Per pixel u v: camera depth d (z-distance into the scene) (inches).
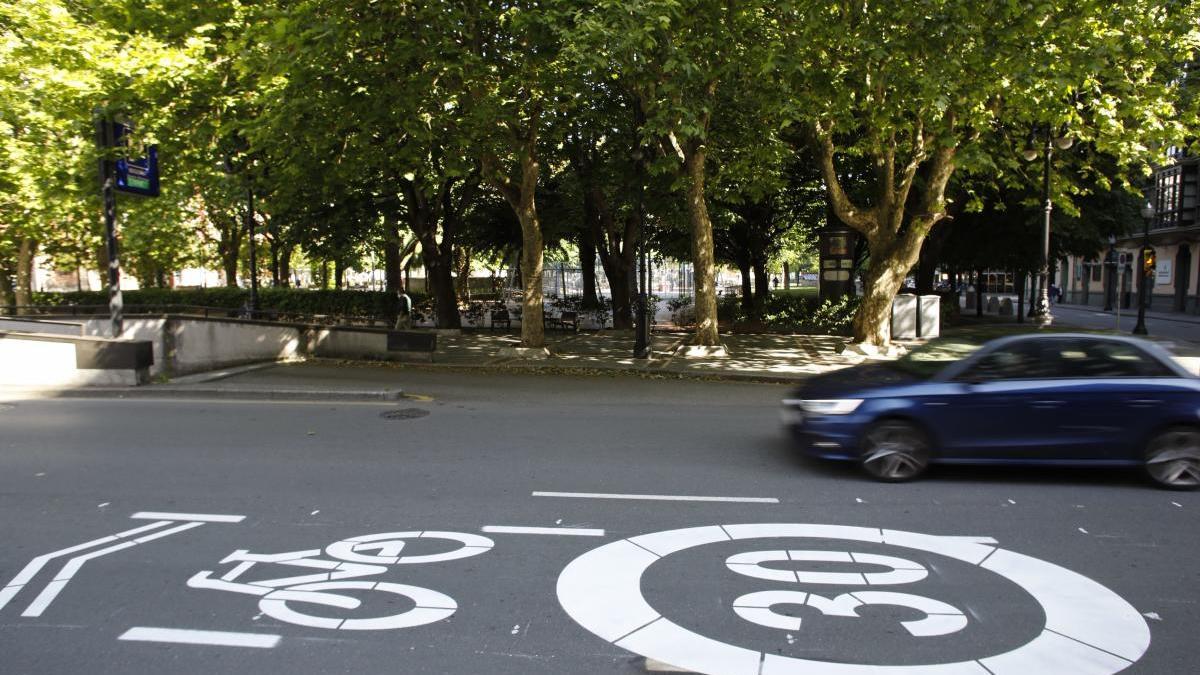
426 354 692.1
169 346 596.7
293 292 1162.6
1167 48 535.8
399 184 904.3
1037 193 888.3
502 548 211.2
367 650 152.5
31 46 530.6
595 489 270.5
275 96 532.1
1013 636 158.1
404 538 219.3
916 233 674.8
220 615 169.0
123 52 508.1
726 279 3228.3
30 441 351.6
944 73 472.4
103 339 513.0
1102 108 531.8
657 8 453.7
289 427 388.2
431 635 159.0
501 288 1861.5
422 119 577.9
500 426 393.7
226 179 761.6
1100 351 279.0
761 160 725.9
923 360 299.7
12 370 517.0
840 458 283.3
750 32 578.2
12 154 647.1
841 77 548.4
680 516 239.5
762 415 432.1
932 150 658.8
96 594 180.5
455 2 534.9
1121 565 197.8
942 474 291.4
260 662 147.8
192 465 305.6
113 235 528.1
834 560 201.6
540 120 670.5
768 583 186.2
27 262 1132.5
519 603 174.9
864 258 1481.3
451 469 299.1
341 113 564.4
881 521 233.9
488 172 697.0
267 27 491.2
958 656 149.6
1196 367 599.8
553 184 978.7
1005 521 233.8
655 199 871.7
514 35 550.6
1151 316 1349.7
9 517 239.0
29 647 154.2
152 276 1576.0
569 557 204.2
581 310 1154.7
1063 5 500.4
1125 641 156.3
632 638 157.6
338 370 623.8
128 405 460.1
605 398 502.0
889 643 155.0
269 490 268.8
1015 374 278.4
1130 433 269.0
